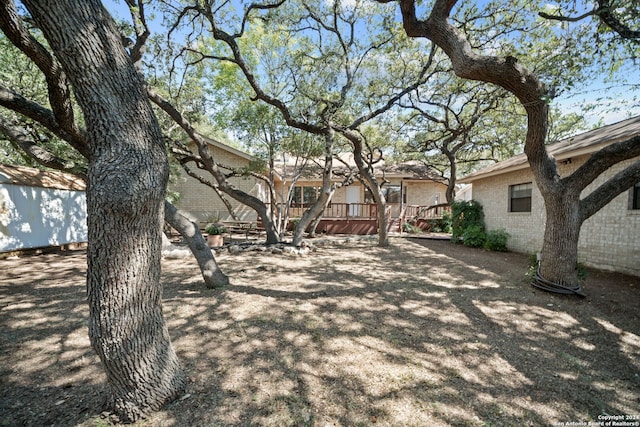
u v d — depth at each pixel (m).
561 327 3.21
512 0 5.60
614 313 3.64
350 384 2.17
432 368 2.39
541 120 3.95
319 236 12.38
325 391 2.08
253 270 5.90
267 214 9.01
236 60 6.45
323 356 2.55
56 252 8.02
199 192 14.03
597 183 6.18
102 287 1.65
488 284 4.92
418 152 14.87
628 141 3.77
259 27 8.33
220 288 4.54
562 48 4.49
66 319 3.37
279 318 3.38
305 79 7.99
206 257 4.59
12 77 7.53
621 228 5.79
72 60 1.48
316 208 8.79
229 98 10.41
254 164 10.34
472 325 3.25
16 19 2.23
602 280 5.21
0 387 2.12
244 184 13.83
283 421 1.79
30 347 2.71
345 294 4.33
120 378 1.74
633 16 3.27
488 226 10.18
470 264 6.70
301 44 7.81
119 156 1.58
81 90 1.53
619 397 2.06
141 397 1.78
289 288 4.61
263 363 2.43
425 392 2.08
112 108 1.57
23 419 1.79
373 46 7.32
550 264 4.44
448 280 5.20
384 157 16.48
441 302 4.00
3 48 7.42
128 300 1.70
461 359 2.53
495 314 3.58
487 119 12.41
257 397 2.01
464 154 16.06
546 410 1.92
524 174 8.40
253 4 5.70
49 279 5.17
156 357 1.84
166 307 3.71
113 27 1.62
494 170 9.23
